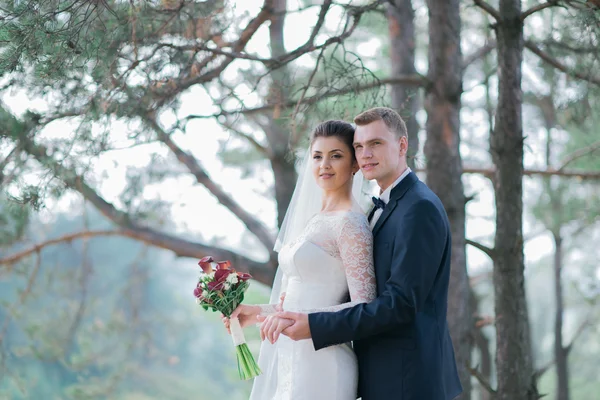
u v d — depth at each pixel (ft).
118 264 60.44
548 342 62.85
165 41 15.39
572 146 30.22
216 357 86.12
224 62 16.15
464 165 26.53
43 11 13.12
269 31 21.65
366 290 10.21
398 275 9.78
